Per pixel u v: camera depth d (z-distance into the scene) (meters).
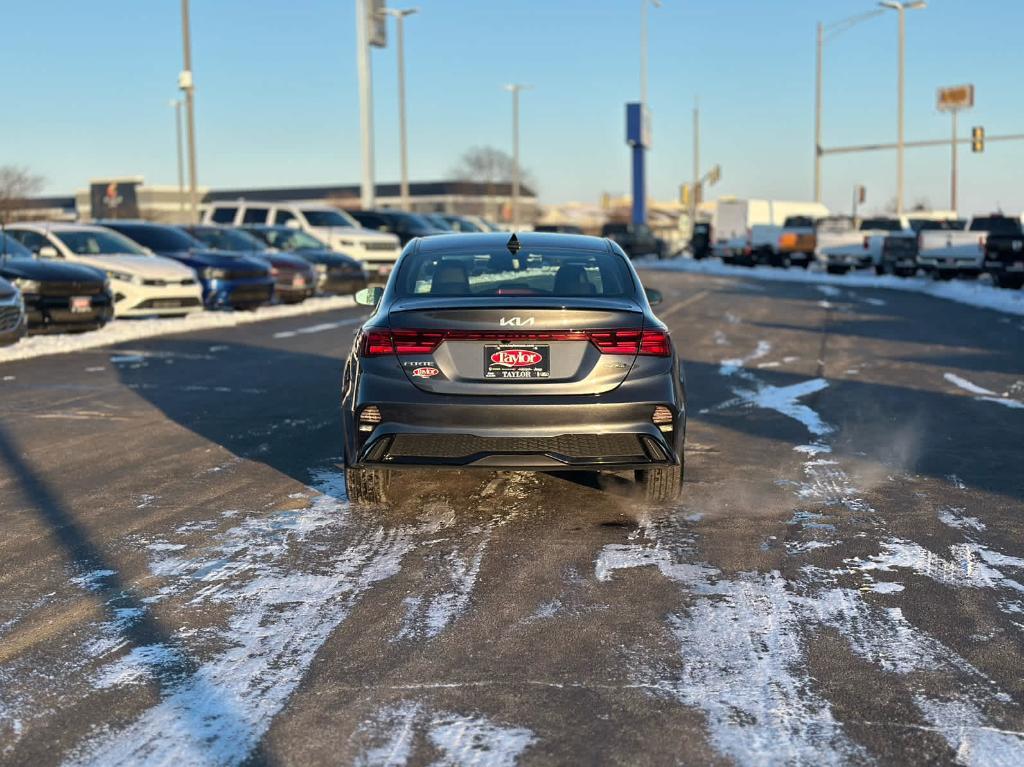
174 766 2.79
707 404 8.88
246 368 11.23
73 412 8.42
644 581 4.32
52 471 6.32
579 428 4.82
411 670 3.43
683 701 3.19
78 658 3.53
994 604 4.05
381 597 4.14
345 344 13.72
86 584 4.28
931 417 8.26
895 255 31.20
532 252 5.72
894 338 14.48
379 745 2.92
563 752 2.87
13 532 5.02
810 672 3.41
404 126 44.56
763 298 22.97
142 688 3.29
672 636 3.72
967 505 5.55
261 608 4.01
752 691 3.27
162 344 13.59
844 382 10.23
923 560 4.61
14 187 48.88
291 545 4.82
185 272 16.42
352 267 22.27
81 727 3.03
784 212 46.09
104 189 87.38
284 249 22.66
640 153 56.78
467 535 4.98
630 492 5.80
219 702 3.19
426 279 5.45
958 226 34.91
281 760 2.83
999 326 16.25
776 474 6.27
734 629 3.79
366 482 5.32
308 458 6.70
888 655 3.55
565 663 3.49
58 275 13.37
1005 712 3.12
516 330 4.80
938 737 2.96
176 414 8.33
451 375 4.84
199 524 5.16
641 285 5.55
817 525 5.16
